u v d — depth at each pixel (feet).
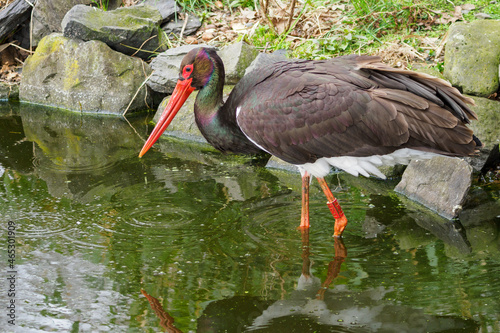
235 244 19.06
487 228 20.08
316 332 14.57
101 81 33.83
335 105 17.67
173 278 17.04
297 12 35.47
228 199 22.58
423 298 15.87
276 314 15.35
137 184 23.97
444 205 21.35
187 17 36.70
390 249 18.75
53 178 24.47
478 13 31.86
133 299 16.06
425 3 33.35
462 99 17.90
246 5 37.86
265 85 18.81
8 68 38.22
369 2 33.88
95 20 34.45
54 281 16.93
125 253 18.47
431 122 17.25
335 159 18.69
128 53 35.60
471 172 21.21
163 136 30.48
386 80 18.11
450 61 26.48
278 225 20.44
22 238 19.36
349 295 16.14
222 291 16.40
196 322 15.06
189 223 20.53
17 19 37.19
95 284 16.76
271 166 26.25
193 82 20.38
